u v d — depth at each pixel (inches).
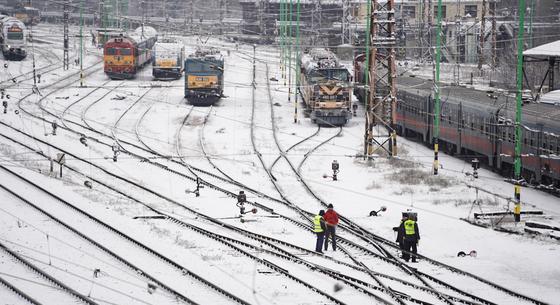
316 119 4697.3
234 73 7431.1
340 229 2321.6
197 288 1688.0
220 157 3627.0
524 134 3053.6
